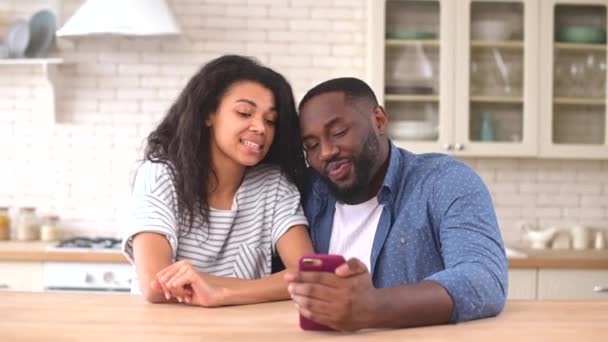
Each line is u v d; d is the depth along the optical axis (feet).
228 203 7.25
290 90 7.29
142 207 6.84
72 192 15.35
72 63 15.20
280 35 15.51
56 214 15.33
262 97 7.04
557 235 15.43
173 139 7.21
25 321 5.10
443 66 14.55
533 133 14.65
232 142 6.94
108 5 13.78
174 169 7.05
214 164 7.19
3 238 14.83
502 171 15.78
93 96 15.34
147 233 6.75
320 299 4.81
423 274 6.76
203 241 7.08
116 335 4.68
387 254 6.84
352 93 6.64
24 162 15.30
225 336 4.71
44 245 14.05
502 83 14.75
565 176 15.83
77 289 13.21
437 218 6.60
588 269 13.48
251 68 7.16
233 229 7.22
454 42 14.55
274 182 7.41
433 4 14.65
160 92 15.39
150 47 15.37
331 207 7.27
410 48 14.67
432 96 14.61
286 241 7.16
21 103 15.30
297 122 7.33
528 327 5.07
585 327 5.04
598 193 15.87
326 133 6.57
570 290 13.48
